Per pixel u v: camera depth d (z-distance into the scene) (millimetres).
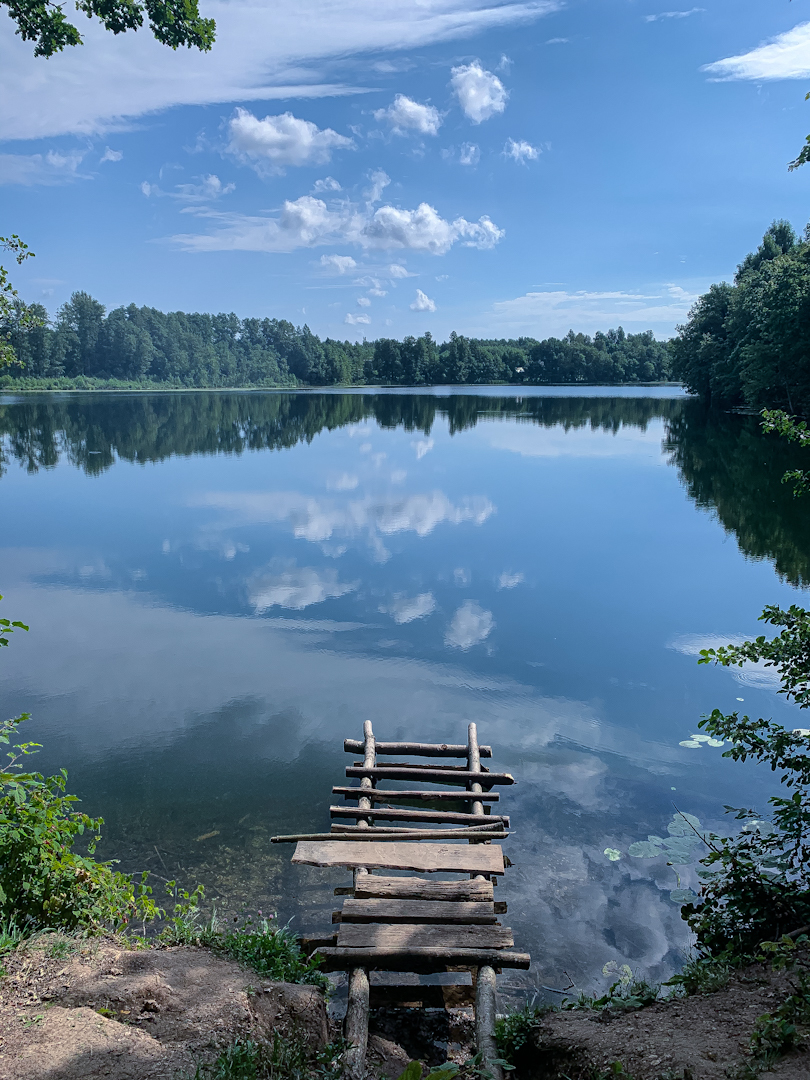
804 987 4039
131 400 95250
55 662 12000
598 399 94062
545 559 18391
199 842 7332
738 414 61750
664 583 16391
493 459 37500
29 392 121000
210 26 11133
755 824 7656
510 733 9695
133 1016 4070
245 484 30047
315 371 168625
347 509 24797
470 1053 5051
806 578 16734
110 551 19219
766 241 75688
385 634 13234
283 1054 4059
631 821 7785
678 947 5984
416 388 151375
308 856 6484
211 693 10828
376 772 8234
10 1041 3670
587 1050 4230
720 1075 3533
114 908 5371
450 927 5582
